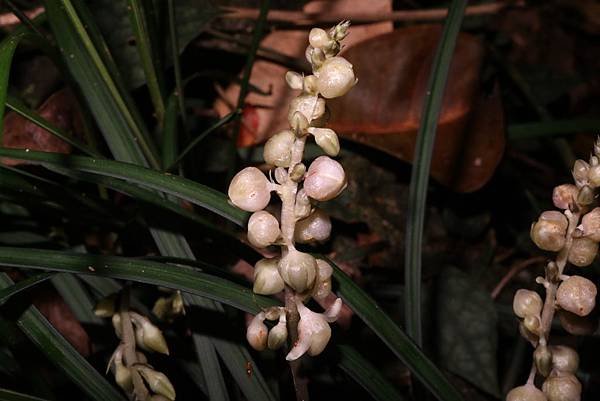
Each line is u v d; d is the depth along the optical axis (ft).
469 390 1.03
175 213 0.79
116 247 1.04
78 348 0.94
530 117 1.57
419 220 0.84
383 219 1.27
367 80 1.21
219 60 1.30
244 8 1.34
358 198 1.27
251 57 0.99
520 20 1.82
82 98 0.95
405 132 1.19
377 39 1.22
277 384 0.86
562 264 0.57
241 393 0.84
